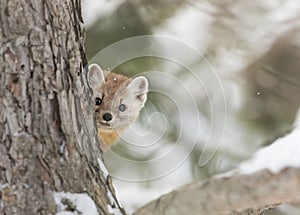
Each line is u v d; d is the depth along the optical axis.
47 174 4.79
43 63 4.86
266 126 11.27
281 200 4.83
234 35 11.40
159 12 11.14
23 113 4.76
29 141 4.76
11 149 4.71
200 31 11.35
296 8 11.44
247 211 5.16
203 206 5.00
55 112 4.88
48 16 4.93
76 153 4.96
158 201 5.16
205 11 11.39
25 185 4.71
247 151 11.06
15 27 4.79
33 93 4.81
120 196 10.70
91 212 4.88
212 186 4.96
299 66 11.26
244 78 11.46
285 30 11.32
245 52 11.41
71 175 4.90
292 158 4.79
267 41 11.37
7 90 4.73
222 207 4.96
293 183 4.71
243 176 4.87
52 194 4.78
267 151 4.95
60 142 4.88
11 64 4.75
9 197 4.67
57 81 4.92
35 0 4.87
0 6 4.77
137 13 11.00
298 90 11.27
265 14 11.38
